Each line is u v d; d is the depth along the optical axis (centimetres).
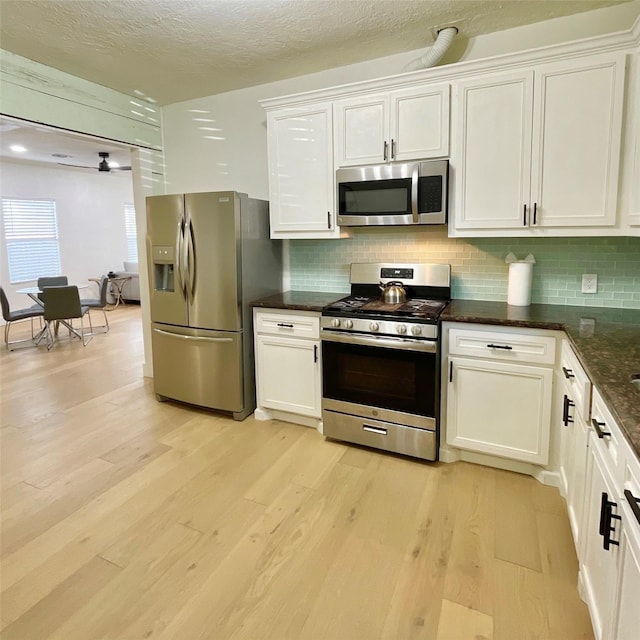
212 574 179
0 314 681
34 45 272
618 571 113
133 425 318
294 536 201
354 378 273
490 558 185
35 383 411
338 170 276
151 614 160
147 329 420
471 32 262
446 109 250
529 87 230
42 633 152
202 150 377
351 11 236
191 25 248
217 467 260
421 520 210
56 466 262
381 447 271
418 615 159
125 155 633
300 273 351
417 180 253
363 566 182
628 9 236
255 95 346
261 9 232
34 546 195
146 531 205
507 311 253
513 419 238
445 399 254
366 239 321
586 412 161
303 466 260
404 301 287
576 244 262
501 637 150
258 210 322
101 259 875
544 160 232
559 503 221
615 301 258
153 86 343
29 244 746
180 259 321
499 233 248
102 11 232
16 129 473
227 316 313
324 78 317
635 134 210
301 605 163
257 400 326
